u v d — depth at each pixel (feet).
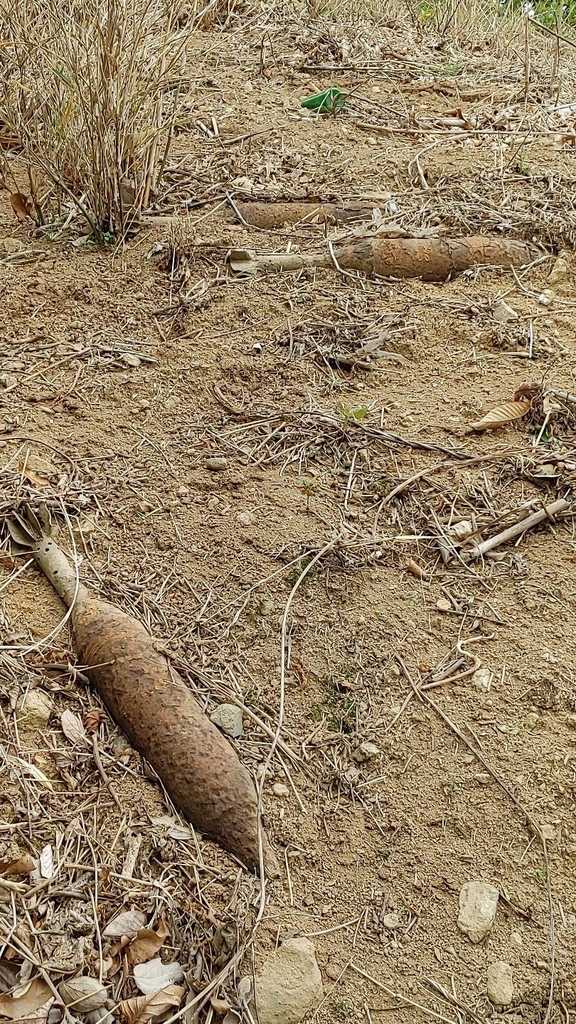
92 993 4.45
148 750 5.05
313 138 8.91
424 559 5.84
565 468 6.22
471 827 5.01
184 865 4.81
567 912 4.84
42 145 7.57
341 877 4.87
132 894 4.69
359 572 5.73
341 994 4.62
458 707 5.33
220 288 7.24
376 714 5.30
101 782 4.97
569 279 7.68
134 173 7.64
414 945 4.74
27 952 4.49
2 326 6.79
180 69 8.79
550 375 6.84
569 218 8.04
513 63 11.39
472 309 7.29
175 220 7.68
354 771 5.14
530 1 14.16
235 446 6.26
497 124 9.52
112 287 7.14
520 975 4.70
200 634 5.45
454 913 4.81
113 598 5.52
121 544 5.73
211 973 4.60
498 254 7.74
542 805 5.07
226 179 8.16
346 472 6.21
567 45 12.87
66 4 7.64
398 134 9.19
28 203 7.68
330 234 7.74
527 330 7.17
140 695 5.14
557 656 5.49
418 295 7.42
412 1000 4.63
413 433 6.41
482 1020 4.61
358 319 7.14
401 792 5.09
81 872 4.72
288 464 6.23
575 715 5.32
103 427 6.27
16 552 5.65
